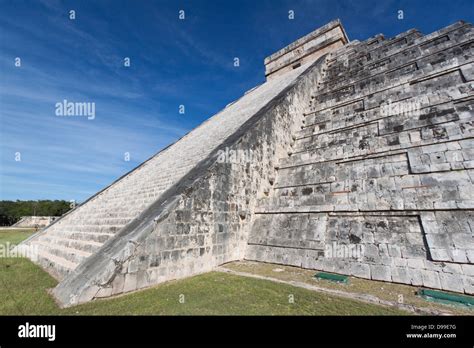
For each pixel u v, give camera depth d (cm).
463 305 419
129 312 431
